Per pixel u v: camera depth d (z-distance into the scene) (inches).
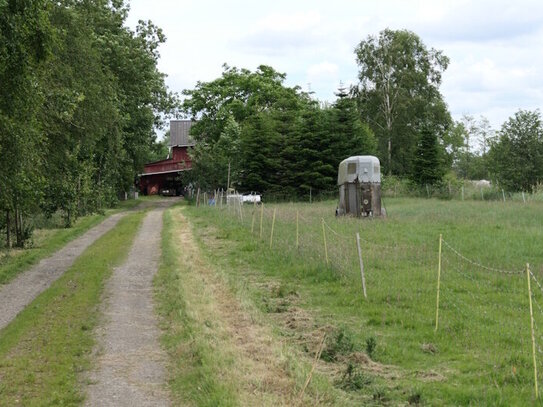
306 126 2347.4
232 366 362.9
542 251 767.1
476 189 2178.9
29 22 608.7
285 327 489.7
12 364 387.9
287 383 334.3
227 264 805.9
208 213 1617.9
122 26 2031.3
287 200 2310.5
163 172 3558.1
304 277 699.4
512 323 465.7
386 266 708.7
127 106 2082.9
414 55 2849.4
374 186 1309.1
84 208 1708.9
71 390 342.0
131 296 615.5
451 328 462.9
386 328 481.1
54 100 960.3
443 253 772.6
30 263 853.2
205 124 3026.6
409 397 329.4
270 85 2987.2
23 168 769.6
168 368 381.7
